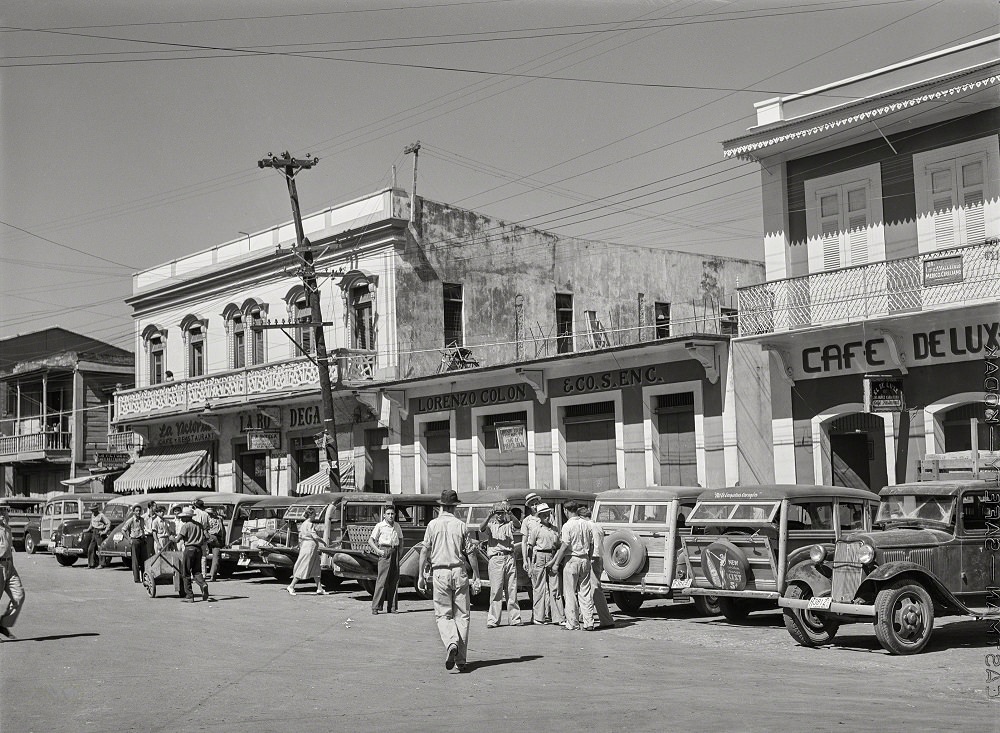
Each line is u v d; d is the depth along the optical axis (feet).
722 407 80.94
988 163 69.21
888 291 70.54
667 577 56.95
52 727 30.58
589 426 92.48
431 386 105.60
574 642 49.26
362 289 112.16
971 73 66.74
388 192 108.99
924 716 30.22
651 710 31.73
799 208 79.56
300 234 100.63
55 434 167.22
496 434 99.76
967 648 44.14
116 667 41.81
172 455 136.56
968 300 66.59
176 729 30.09
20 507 137.39
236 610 64.34
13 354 180.45
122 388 162.50
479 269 115.44
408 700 34.17
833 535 52.90
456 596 40.55
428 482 106.52
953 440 69.15
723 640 49.21
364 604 68.28
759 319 77.77
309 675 39.60
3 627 51.13
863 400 72.43
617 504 60.59
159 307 140.15
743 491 53.16
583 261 124.36
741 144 80.07
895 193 74.02
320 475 113.09
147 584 72.79
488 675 39.22
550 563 55.26
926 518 45.75
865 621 45.85
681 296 133.08
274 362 115.85
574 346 121.39
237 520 90.43
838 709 31.58
